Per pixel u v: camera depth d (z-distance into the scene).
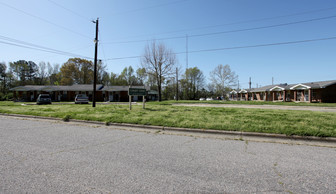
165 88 58.50
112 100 43.72
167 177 3.14
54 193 2.60
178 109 12.70
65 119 9.40
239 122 7.46
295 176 3.20
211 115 9.54
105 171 3.36
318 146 5.08
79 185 2.84
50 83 66.00
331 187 2.82
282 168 3.55
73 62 57.91
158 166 3.61
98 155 4.24
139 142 5.43
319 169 3.51
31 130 7.17
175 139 5.82
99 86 44.09
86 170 3.40
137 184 2.89
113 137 6.06
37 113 11.15
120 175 3.20
